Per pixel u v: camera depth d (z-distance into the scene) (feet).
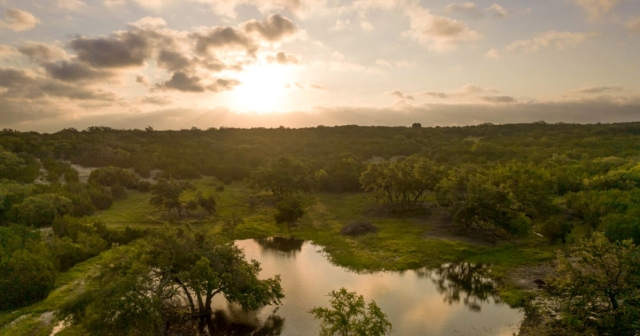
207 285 96.32
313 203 261.24
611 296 80.53
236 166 341.41
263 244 176.86
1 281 102.89
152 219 211.20
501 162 313.73
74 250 138.92
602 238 84.99
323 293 118.62
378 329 79.15
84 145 367.45
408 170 234.99
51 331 91.56
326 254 160.15
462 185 195.31
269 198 269.03
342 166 320.70
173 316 100.42
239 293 95.04
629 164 245.86
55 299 108.37
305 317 102.22
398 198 251.60
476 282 127.03
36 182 264.11
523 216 167.22
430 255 151.33
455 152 380.99
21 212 178.81
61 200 195.42
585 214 173.47
